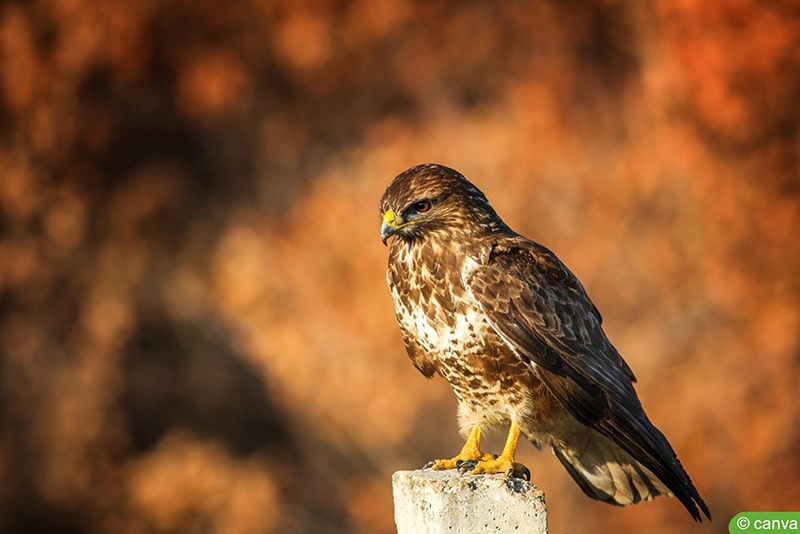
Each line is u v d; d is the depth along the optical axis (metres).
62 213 19.03
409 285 7.56
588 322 7.52
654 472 7.17
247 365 18.31
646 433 7.20
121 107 19.56
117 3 19.05
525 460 14.22
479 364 7.43
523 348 7.28
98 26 19.02
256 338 17.38
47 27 19.16
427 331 7.54
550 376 7.30
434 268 7.46
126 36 19.06
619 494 7.63
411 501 6.15
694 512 6.89
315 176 18.08
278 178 18.69
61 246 19.11
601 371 7.38
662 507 14.42
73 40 19.00
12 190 18.95
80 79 19.16
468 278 7.37
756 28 15.55
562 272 7.61
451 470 6.95
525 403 7.42
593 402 7.28
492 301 7.32
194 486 17.94
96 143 19.31
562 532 14.08
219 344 18.64
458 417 7.77
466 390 7.56
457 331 7.43
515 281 7.36
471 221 7.52
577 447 7.57
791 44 15.48
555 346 7.32
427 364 7.74
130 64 19.19
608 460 7.54
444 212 7.45
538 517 6.05
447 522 6.02
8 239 19.19
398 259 7.61
